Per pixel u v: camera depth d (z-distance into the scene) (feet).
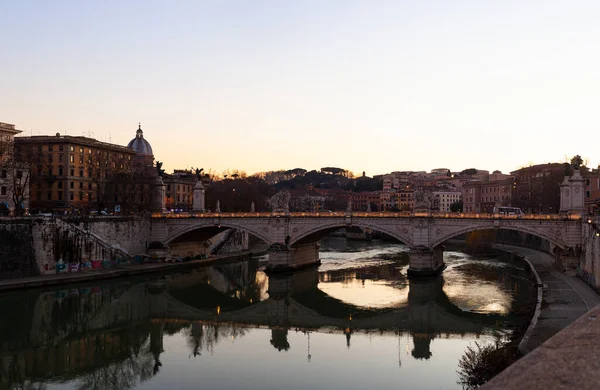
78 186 471.62
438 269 338.34
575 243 286.87
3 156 400.26
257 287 317.42
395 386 145.38
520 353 130.41
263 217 360.07
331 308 257.14
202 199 398.42
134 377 159.02
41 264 294.66
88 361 178.81
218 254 451.94
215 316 246.68
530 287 284.82
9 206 403.95
